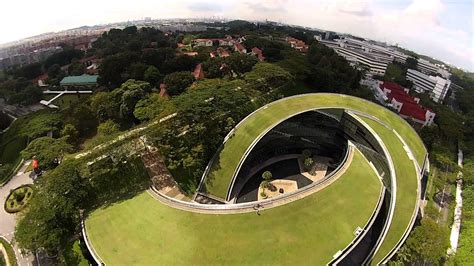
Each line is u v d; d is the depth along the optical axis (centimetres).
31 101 16562
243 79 14125
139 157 9731
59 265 6912
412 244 7612
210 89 11975
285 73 13800
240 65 15538
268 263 6619
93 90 16550
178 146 10044
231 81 13475
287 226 7506
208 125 10538
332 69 17862
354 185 9112
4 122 14250
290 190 10219
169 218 7769
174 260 6675
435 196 10812
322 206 8188
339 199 8500
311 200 8350
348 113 11194
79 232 7662
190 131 10294
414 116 15675
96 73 18950
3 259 7269
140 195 8719
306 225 7569
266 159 11756
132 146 9581
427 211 9288
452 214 10012
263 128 10650
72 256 7025
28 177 10256
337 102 11962
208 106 10738
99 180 8762
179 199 9106
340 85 16538
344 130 11775
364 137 10856
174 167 9488
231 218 7706
